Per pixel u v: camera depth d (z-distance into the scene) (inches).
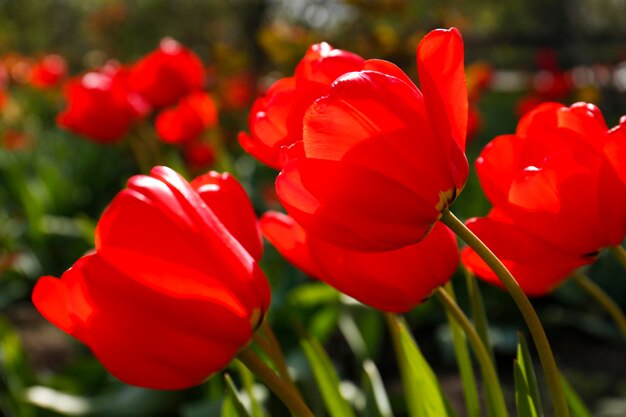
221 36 280.1
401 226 19.1
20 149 135.1
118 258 18.6
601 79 155.7
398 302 21.9
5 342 55.0
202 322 19.0
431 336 80.1
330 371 28.7
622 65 173.5
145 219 18.5
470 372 24.4
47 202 117.9
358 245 19.3
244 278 19.1
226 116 134.8
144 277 18.7
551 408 60.7
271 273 68.6
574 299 80.0
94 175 133.3
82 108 66.2
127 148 131.2
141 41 301.3
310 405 52.5
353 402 50.6
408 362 24.1
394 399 61.7
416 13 120.3
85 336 19.0
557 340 78.5
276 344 23.0
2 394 56.7
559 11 199.0
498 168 21.6
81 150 147.9
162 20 305.0
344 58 21.0
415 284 21.7
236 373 56.1
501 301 81.1
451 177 19.2
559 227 21.1
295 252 22.2
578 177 20.7
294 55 118.0
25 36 408.5
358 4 110.3
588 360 72.9
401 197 19.0
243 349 19.3
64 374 59.6
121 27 271.1
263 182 110.0
